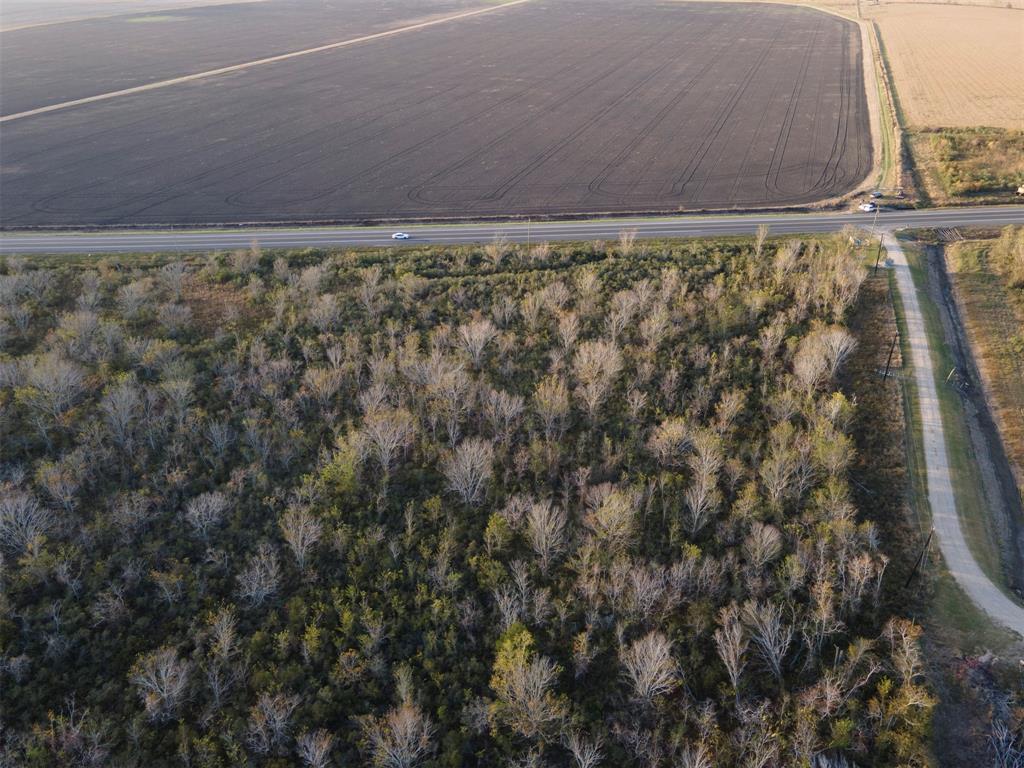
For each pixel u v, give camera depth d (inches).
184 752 1934.1
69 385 3179.1
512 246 4547.2
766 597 2321.6
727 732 1989.4
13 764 1937.7
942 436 3011.8
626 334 3609.7
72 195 5703.7
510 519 2603.3
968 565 2464.3
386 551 2554.1
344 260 4480.8
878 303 3855.8
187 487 2822.3
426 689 2134.6
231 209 5393.7
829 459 2706.7
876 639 2183.8
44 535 2512.3
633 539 2549.2
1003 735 1926.7
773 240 4510.3
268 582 2383.1
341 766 1942.7
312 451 3009.4
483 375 3316.9
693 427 2982.3
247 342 3663.9
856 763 1878.7
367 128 7086.6
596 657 2209.6
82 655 2245.3
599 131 6771.7
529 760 1910.7
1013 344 3528.5
